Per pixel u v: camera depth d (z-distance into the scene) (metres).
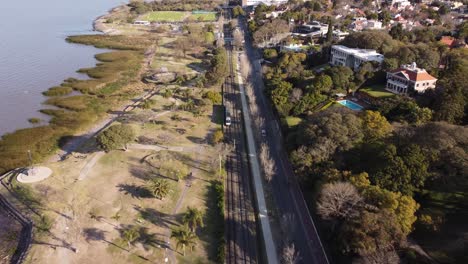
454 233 91.44
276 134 158.00
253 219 108.62
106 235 98.88
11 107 188.25
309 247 96.56
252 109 179.62
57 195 114.00
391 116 147.88
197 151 143.62
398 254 84.94
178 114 176.12
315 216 107.44
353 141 122.31
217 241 98.19
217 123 169.50
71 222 102.75
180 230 94.31
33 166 130.38
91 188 118.25
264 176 129.00
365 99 169.50
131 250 94.25
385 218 87.56
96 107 190.62
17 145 150.62
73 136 161.38
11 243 98.56
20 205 110.31
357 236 84.81
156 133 156.88
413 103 145.75
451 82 149.38
